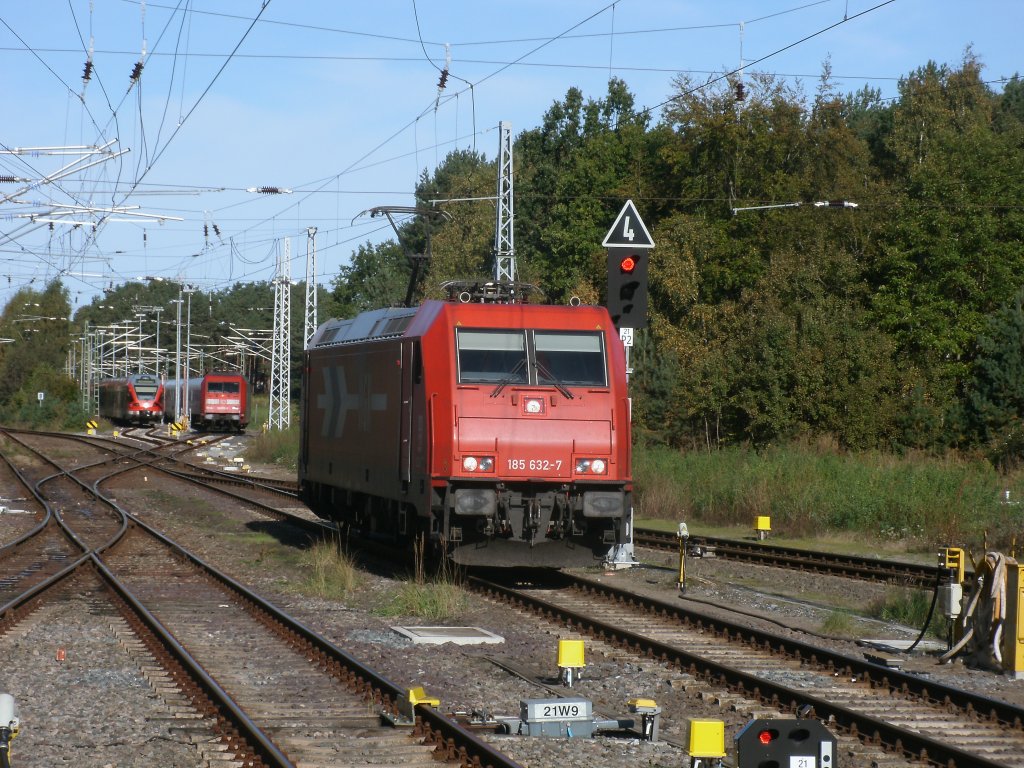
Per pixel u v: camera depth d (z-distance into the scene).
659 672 23.80
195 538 50.66
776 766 11.10
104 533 51.84
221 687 21.45
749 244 108.12
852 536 51.03
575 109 162.62
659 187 126.94
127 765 16.53
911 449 71.38
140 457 110.00
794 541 50.97
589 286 107.50
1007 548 45.00
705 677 23.06
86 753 17.09
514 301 39.03
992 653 24.61
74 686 21.70
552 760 17.09
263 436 117.25
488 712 20.14
